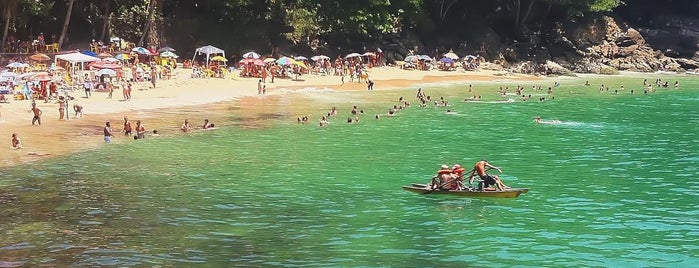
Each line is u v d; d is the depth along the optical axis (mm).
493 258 19578
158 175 29984
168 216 23531
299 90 66938
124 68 68812
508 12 104875
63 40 73875
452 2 99562
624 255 19875
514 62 99312
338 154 35875
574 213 24469
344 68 80375
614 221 23453
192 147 37000
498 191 26625
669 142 41062
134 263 18594
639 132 45156
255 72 73812
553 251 20219
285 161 33719
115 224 22406
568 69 99250
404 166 33000
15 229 21562
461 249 20344
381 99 62656
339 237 21422
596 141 41281
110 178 29156
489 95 68562
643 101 65125
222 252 19766
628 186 28969
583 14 104188
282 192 27375
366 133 43312
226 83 67750
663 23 111000
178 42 81625
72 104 50344
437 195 27016
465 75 87188
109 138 37719
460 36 99812
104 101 52781
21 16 70875
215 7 85938
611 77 93812
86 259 18828
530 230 22328
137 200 25609
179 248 20031
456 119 50781
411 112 54281
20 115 44500
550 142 40812
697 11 113562
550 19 106688
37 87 51531
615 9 114625
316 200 26141
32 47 69312
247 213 24156
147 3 81062
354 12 86625
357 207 25156
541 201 26172
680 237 21609
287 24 86500
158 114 48562
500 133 44188
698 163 34281
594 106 60656
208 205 25156
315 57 80875
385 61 90312
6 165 31125
